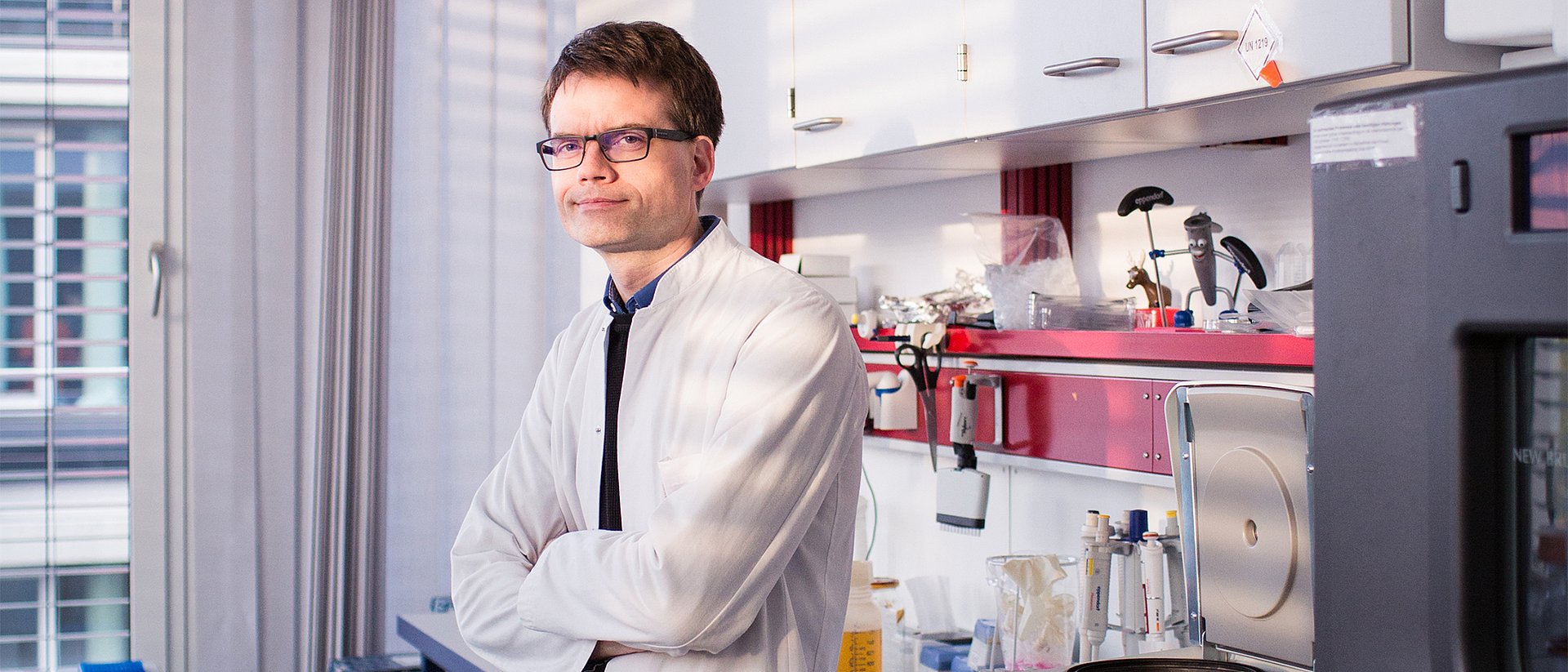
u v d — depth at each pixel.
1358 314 0.79
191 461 3.15
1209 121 1.69
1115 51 1.62
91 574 3.11
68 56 3.09
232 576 3.19
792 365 1.27
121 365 3.13
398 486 3.37
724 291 1.36
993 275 2.20
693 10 2.66
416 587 3.38
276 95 3.19
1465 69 1.31
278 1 3.18
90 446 3.11
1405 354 0.76
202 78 3.14
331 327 3.14
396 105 3.34
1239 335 1.65
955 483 2.18
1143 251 2.19
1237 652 1.39
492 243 3.48
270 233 3.19
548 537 1.51
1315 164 0.82
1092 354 1.94
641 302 1.40
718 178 2.60
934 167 2.35
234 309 3.17
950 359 2.30
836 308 1.36
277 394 3.21
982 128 1.86
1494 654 0.73
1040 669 1.89
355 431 3.18
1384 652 0.78
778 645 1.30
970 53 1.88
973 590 2.52
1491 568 0.73
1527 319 0.67
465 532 1.51
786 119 2.35
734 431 1.24
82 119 3.10
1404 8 1.28
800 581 1.34
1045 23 1.74
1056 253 2.23
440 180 3.39
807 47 2.28
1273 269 1.95
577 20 3.48
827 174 2.46
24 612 3.06
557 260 3.57
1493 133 0.69
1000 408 2.17
